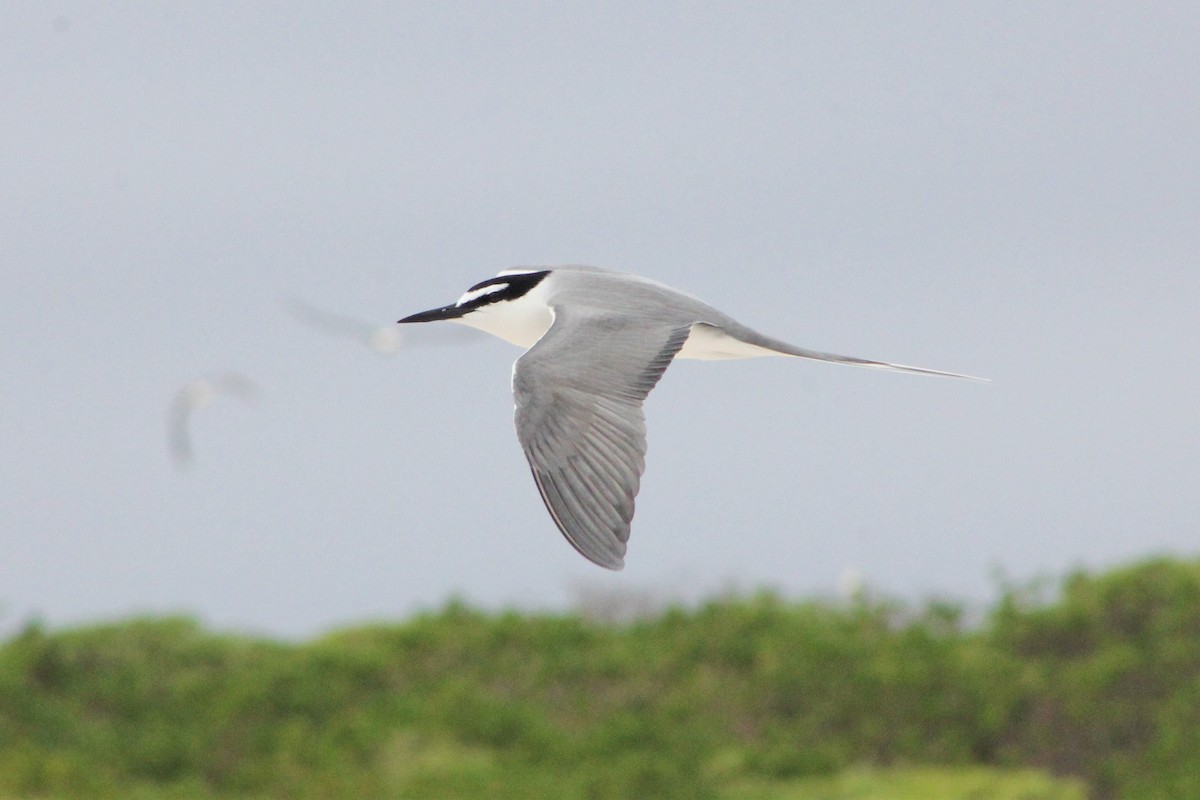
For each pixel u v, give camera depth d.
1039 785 14.74
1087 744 15.59
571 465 8.41
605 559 8.02
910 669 16.41
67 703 16.28
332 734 15.89
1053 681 16.16
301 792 14.86
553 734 16.00
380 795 14.71
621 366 8.93
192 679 16.86
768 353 10.41
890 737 15.93
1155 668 15.98
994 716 15.84
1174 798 14.50
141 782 15.18
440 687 16.89
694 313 9.97
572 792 14.79
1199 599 16.59
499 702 16.47
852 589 18.59
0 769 14.74
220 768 15.42
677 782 15.03
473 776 15.02
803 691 16.48
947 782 14.94
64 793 14.56
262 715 16.30
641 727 15.96
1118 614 16.86
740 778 15.38
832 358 10.47
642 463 8.40
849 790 14.88
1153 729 15.49
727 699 16.58
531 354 8.99
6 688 16.06
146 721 16.19
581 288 10.25
